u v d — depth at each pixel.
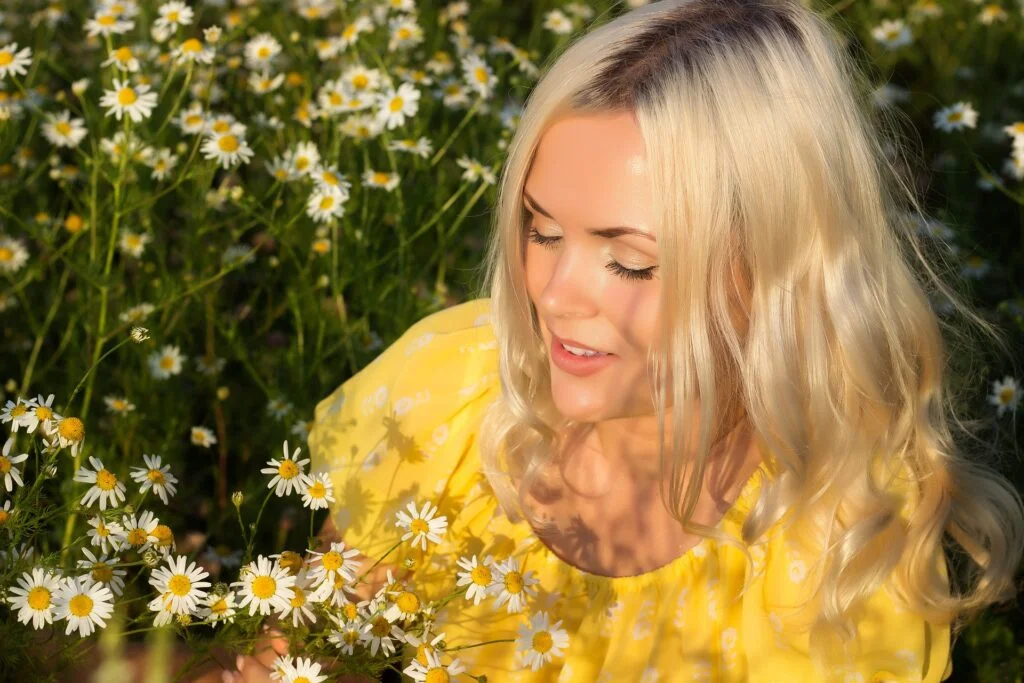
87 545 1.05
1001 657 1.12
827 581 0.83
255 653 0.88
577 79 0.78
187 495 1.25
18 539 0.83
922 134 1.92
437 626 0.89
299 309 1.41
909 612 0.85
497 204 0.92
